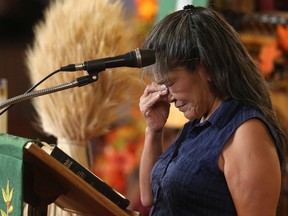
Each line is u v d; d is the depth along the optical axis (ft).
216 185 13.26
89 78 12.48
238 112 13.46
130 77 17.17
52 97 16.98
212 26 13.56
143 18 24.63
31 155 11.10
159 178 14.38
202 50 13.33
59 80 16.88
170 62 13.38
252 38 25.04
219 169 13.24
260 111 13.48
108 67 12.50
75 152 17.28
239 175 12.90
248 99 13.55
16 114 28.43
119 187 25.43
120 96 17.28
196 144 13.78
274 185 12.82
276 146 13.38
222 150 13.21
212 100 13.75
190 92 13.57
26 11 31.55
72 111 16.96
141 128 26.13
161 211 14.26
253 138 13.02
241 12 24.91
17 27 31.58
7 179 11.47
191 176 13.43
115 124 26.18
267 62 24.76
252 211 12.74
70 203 12.93
